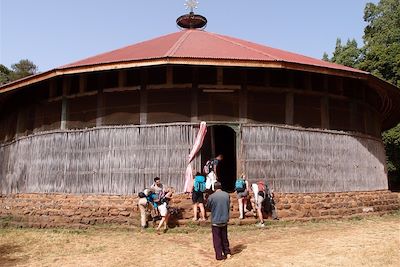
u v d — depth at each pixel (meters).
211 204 9.45
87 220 13.73
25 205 15.47
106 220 13.62
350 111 16.70
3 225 15.00
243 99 14.63
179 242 11.17
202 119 14.35
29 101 17.64
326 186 15.31
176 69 14.65
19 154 17.41
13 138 18.66
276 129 14.77
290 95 15.22
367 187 16.73
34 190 15.88
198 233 12.25
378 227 12.67
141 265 9.11
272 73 15.11
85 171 14.81
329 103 16.05
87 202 14.22
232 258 9.27
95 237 12.17
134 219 13.40
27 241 11.87
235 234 11.96
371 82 15.93
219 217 9.29
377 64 34.22
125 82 14.96
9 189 17.77
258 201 12.98
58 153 15.50
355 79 16.66
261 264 8.70
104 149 14.71
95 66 13.87
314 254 9.33
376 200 16.36
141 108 14.65
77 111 15.58
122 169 14.36
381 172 18.16
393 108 21.22
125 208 13.64
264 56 14.45
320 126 15.69
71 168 15.09
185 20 21.62
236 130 14.43
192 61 13.29
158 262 9.27
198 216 13.25
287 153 14.77
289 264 8.62
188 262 9.20
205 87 14.55
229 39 18.56
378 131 19.22
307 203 14.49
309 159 15.16
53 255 10.30
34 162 16.22
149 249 10.48
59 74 14.31
